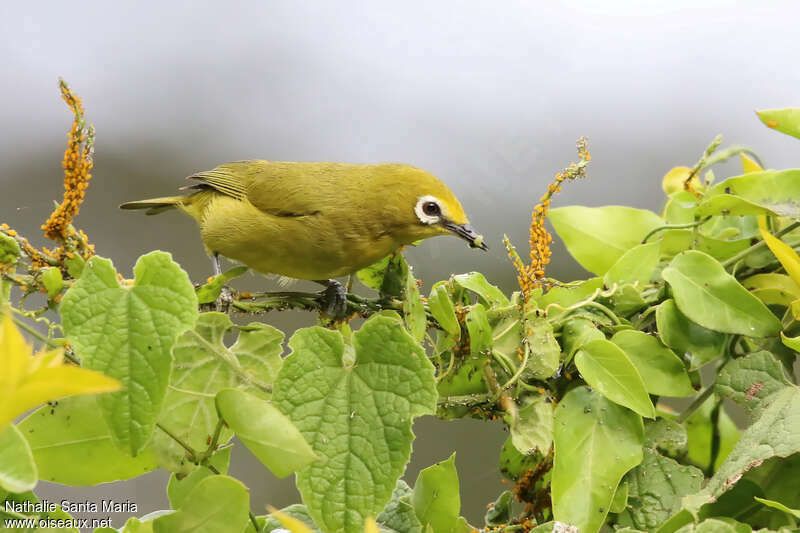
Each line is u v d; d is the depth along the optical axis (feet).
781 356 20.18
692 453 22.63
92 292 14.29
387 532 17.26
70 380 8.86
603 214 24.13
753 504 16.88
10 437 11.60
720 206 21.68
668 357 20.16
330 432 15.29
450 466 17.63
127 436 13.71
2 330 8.83
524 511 20.65
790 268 18.81
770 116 20.68
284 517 10.39
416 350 15.48
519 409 19.35
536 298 21.63
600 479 18.01
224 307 21.70
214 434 15.93
